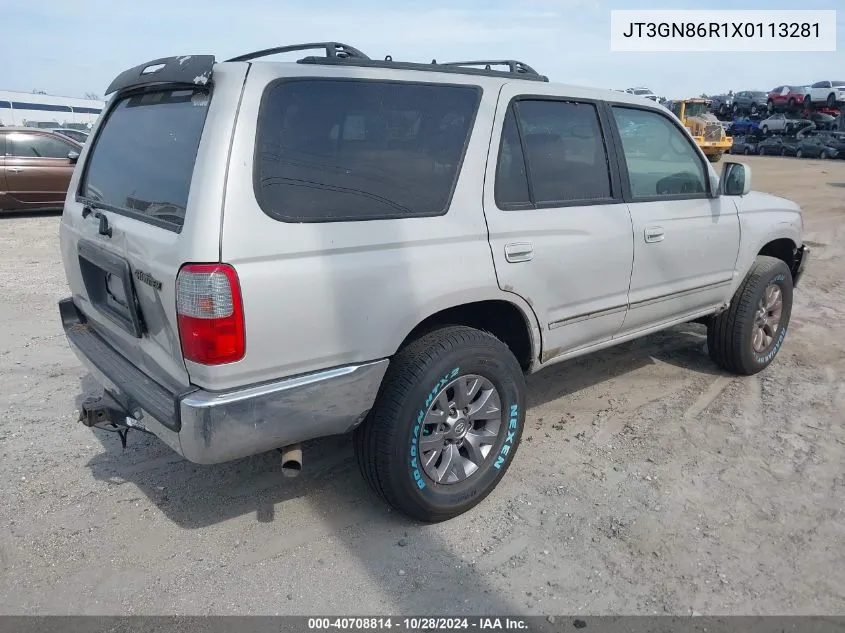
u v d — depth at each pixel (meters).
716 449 3.66
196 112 2.46
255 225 2.29
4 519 2.99
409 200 2.69
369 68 2.69
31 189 11.48
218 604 2.52
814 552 2.83
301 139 2.44
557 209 3.19
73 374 4.61
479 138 2.91
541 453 3.62
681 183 3.93
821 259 8.71
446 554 2.81
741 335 4.44
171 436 2.42
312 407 2.50
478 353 2.88
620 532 2.95
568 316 3.34
